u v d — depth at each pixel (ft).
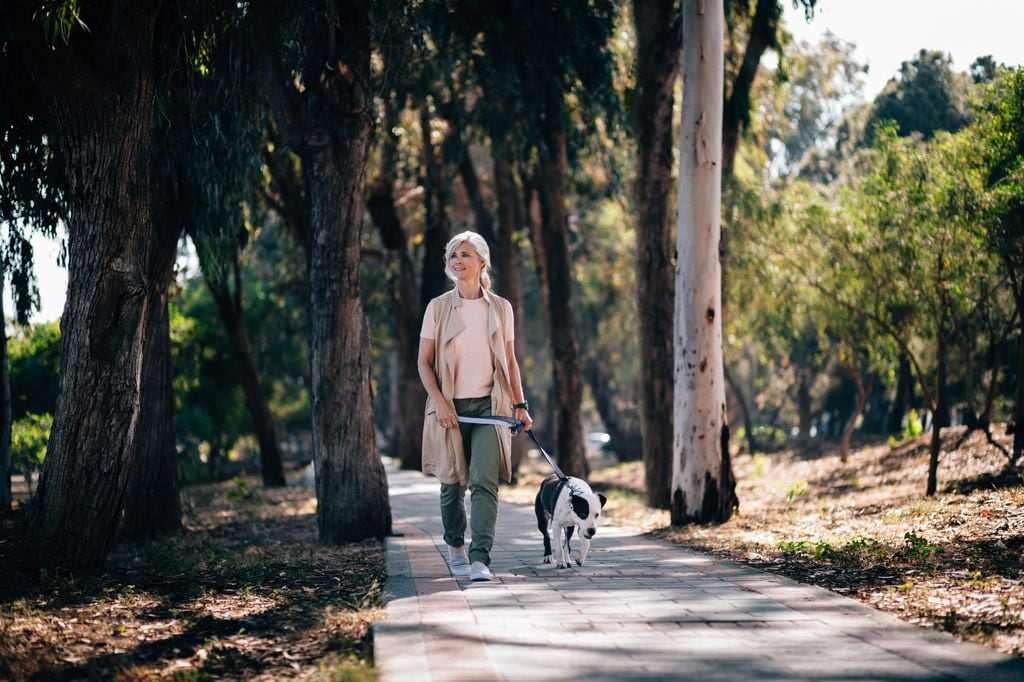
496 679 13.35
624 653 14.88
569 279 69.51
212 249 37.09
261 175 42.75
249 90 36.01
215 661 16.39
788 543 28.99
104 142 24.59
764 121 70.23
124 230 24.95
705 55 40.14
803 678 13.55
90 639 18.17
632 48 61.31
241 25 33.45
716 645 15.44
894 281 50.60
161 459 40.60
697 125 40.37
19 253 35.76
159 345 40.68
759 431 151.33
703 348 40.50
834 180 96.94
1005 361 77.20
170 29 30.94
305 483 83.71
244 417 120.57
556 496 23.80
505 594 19.88
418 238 97.71
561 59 51.98
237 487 71.26
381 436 210.79
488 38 51.70
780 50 59.06
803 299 66.90
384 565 25.38
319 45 32.68
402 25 40.19
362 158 33.14
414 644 15.39
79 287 24.98
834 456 86.02
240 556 29.86
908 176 47.21
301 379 135.54
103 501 25.54
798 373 126.21
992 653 14.92
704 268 40.50
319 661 15.81
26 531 25.61
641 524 42.86
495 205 91.15
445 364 21.49
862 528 33.45
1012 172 41.68
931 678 13.55
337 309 33.01
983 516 32.30
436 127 74.54
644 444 56.13
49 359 80.69
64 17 22.57
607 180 75.10
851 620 17.34
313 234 33.35
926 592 20.01
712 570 23.67
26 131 32.81
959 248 45.32
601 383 132.16
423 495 58.44
